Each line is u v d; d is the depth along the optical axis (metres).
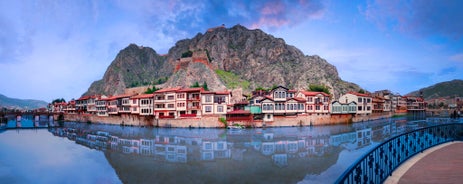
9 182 34.38
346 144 57.06
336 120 100.44
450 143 21.61
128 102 116.56
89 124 122.25
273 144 57.81
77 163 43.91
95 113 141.62
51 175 37.16
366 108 125.00
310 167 38.59
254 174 35.75
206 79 173.75
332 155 46.09
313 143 58.62
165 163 42.66
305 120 92.75
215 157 46.09
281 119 90.38
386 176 12.98
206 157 46.22
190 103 96.56
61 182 34.28
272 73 195.38
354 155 45.97
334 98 169.50
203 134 74.69
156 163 42.78
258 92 110.06
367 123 106.75
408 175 13.20
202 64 180.62
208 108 95.12
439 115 156.12
